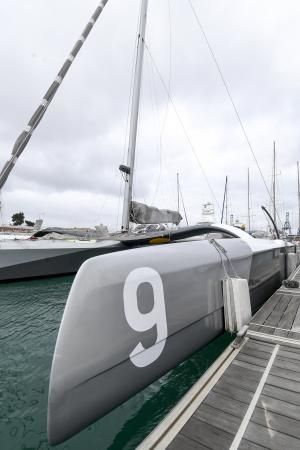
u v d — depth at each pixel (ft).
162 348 5.80
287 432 4.20
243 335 7.84
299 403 4.91
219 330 8.17
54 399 3.84
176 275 6.38
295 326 8.73
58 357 3.96
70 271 23.63
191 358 7.98
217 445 3.96
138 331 5.20
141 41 22.44
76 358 4.14
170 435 4.15
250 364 6.36
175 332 6.20
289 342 7.43
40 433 5.41
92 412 4.32
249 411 4.70
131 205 19.98
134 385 5.08
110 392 4.60
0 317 13.07
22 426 5.61
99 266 4.72
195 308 6.98
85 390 4.23
